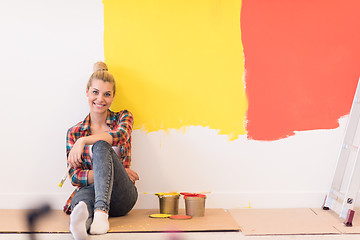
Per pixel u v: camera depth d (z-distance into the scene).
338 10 3.18
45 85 3.08
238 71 3.16
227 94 3.16
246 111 3.17
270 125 3.18
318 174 3.21
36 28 3.06
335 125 3.20
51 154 3.09
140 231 2.40
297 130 3.19
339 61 3.19
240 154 3.18
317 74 3.19
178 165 3.16
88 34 3.09
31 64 3.06
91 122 2.93
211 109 3.16
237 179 3.18
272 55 3.17
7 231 2.41
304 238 2.35
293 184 3.20
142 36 3.12
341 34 3.18
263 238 2.34
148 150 3.14
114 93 2.92
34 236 2.35
